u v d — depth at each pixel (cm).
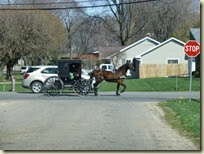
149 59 5656
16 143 1139
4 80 5203
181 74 5169
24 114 1742
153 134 1266
